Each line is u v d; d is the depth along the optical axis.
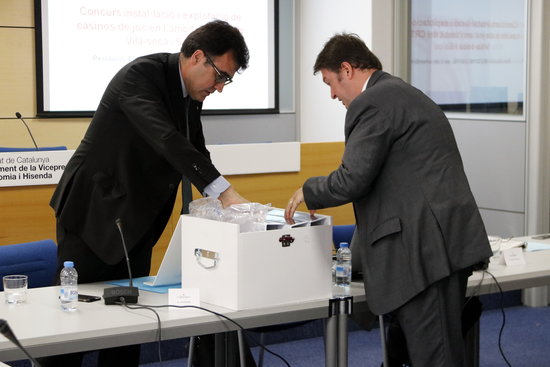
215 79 2.45
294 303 2.27
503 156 5.16
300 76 6.88
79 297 2.31
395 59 5.90
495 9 5.14
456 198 2.23
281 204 4.57
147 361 4.00
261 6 6.66
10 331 1.40
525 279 2.73
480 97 5.29
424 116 2.24
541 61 4.85
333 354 2.33
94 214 2.49
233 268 2.17
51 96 5.97
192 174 2.35
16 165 3.81
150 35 6.29
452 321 2.26
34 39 5.89
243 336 2.78
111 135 2.47
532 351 4.28
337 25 6.32
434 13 5.60
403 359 2.76
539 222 4.97
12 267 2.74
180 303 2.23
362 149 2.19
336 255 2.85
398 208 2.23
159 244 4.17
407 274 2.21
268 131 6.81
